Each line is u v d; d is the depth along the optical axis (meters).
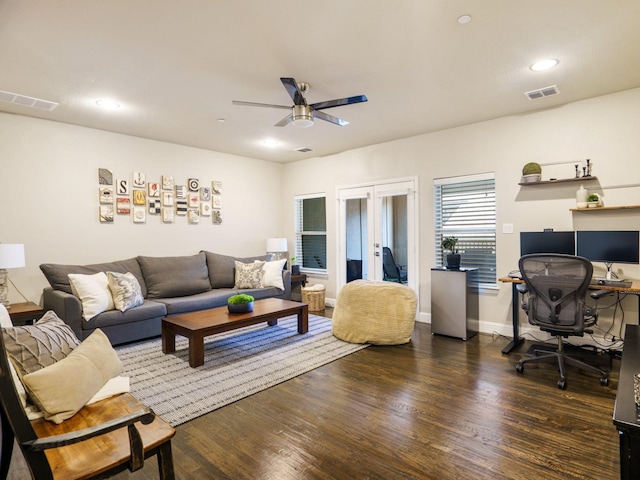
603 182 3.55
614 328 3.55
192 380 3.01
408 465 1.91
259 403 2.62
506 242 4.17
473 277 4.26
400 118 4.18
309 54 2.68
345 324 4.07
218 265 5.35
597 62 2.84
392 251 5.24
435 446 2.07
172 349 3.68
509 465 1.89
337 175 5.86
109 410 1.66
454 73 3.02
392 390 2.81
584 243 3.43
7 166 3.85
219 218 5.75
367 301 3.99
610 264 3.35
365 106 3.79
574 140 3.71
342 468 1.89
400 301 3.93
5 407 1.04
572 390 2.76
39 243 4.05
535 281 3.02
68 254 4.25
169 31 2.35
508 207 4.14
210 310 3.99
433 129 4.62
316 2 2.06
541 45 2.58
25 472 1.61
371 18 2.23
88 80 3.07
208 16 2.19
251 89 3.30
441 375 3.09
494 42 2.53
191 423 2.36
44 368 1.66
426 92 3.43
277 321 4.94
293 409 2.53
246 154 5.97
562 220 3.80
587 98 3.62
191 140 5.05
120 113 3.90
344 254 5.84
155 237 5.02
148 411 1.28
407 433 2.21
